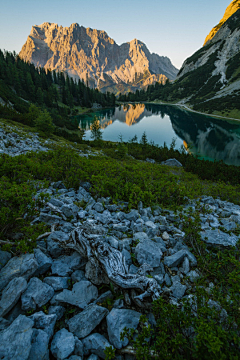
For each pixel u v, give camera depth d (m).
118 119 150.88
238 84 168.38
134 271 4.25
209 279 4.21
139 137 95.81
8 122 35.34
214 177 24.98
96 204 7.36
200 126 116.44
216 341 2.16
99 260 3.84
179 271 4.39
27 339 2.52
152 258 4.48
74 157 14.22
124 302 3.53
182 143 83.69
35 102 109.06
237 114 124.44
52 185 9.57
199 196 11.05
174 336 2.73
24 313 3.17
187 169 29.78
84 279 3.94
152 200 8.80
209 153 67.19
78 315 3.14
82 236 4.25
